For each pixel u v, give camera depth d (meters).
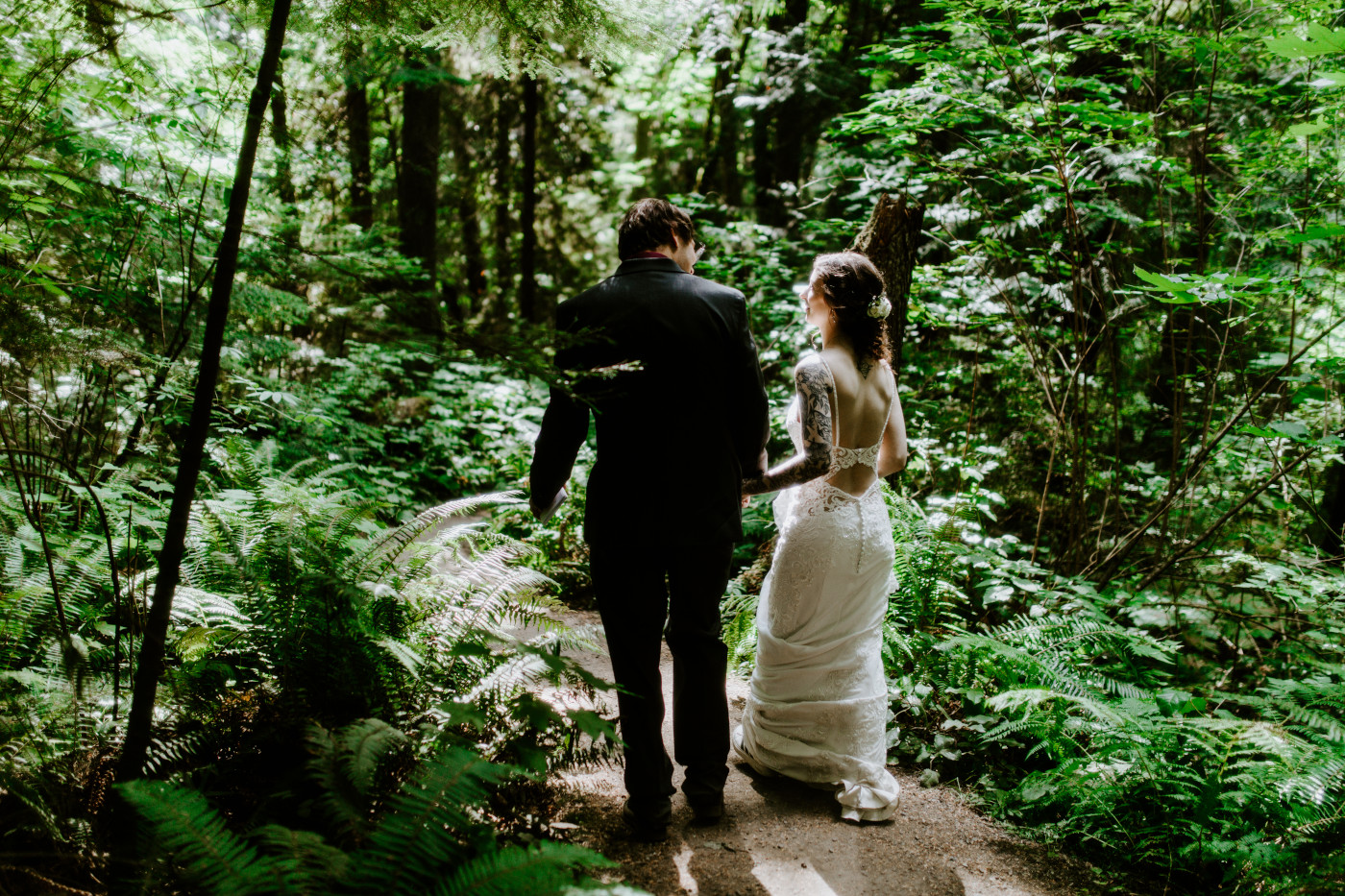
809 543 2.72
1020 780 2.91
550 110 13.74
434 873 1.66
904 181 5.32
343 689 2.52
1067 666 3.28
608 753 2.51
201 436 1.99
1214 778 2.47
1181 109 4.99
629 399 2.37
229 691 2.57
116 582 2.35
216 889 1.57
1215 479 5.12
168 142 3.11
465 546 4.32
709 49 9.09
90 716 2.27
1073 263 4.68
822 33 10.79
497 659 2.71
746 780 2.87
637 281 2.39
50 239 2.95
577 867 2.25
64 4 2.31
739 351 2.44
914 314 5.16
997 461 5.38
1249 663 4.54
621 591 2.46
